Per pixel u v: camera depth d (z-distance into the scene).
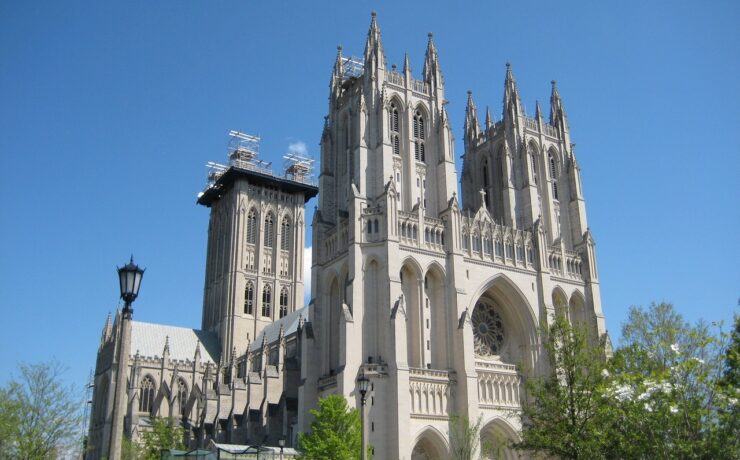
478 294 110.50
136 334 190.88
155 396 180.00
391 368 97.19
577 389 72.56
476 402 101.19
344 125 126.44
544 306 115.75
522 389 110.06
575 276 124.31
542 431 73.81
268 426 133.12
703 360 62.34
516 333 116.62
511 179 126.94
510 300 116.69
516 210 125.50
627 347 71.19
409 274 107.69
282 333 155.25
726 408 53.66
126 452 130.25
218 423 145.88
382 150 112.81
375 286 103.81
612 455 65.50
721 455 51.59
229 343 195.25
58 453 83.25
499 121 135.12
